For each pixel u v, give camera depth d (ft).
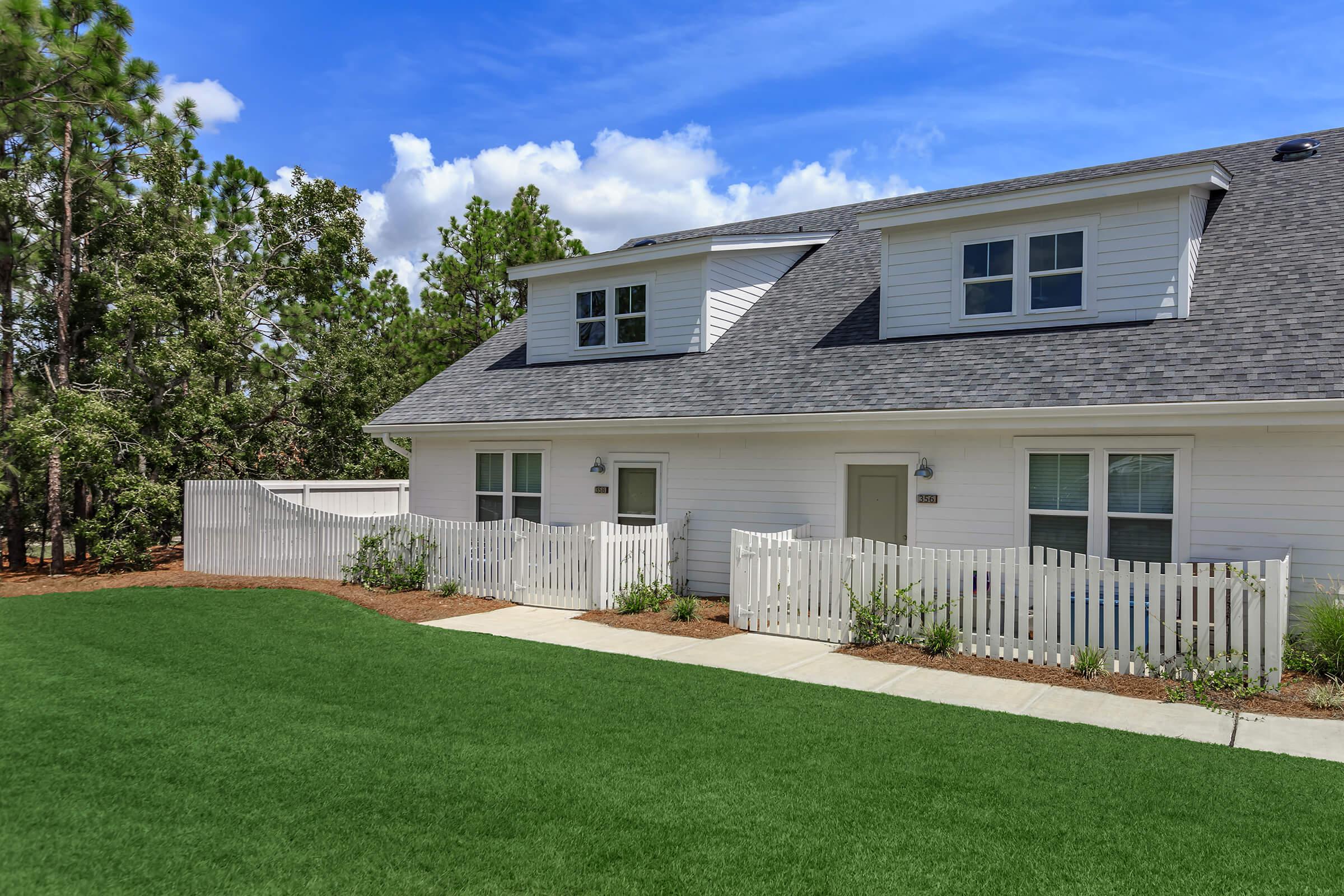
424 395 60.44
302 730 22.22
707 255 52.03
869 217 45.68
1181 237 38.22
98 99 58.13
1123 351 36.94
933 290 44.62
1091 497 35.73
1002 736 22.26
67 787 18.17
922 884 14.17
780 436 44.11
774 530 44.16
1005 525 37.76
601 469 49.70
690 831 16.16
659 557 44.75
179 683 27.14
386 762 19.79
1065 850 15.44
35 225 65.10
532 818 16.71
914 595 33.27
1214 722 23.89
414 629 36.47
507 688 26.66
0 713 23.62
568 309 58.34
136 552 57.98
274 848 15.29
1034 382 36.78
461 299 107.76
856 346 45.88
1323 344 32.35
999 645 31.27
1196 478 33.58
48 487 61.82
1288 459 31.94
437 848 15.35
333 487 62.49
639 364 53.36
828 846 15.56
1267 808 17.38
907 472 40.78
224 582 50.31
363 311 115.24
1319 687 26.89
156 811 16.92
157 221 67.77
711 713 24.13
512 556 43.86
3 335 62.85
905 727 22.93
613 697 25.79
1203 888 14.06
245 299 72.18
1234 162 50.24
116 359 64.64
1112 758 20.48
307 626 36.91
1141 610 28.76
